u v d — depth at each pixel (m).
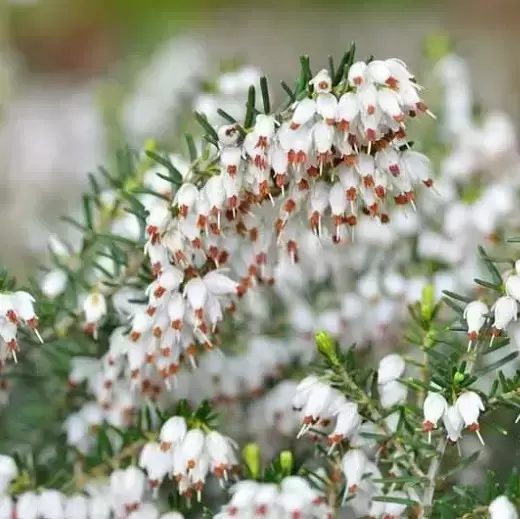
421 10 1.23
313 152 0.46
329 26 1.22
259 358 0.52
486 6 1.23
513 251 0.56
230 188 0.46
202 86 0.55
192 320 0.47
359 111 0.45
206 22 1.22
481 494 0.48
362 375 0.50
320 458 0.50
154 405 0.50
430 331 0.48
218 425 0.50
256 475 0.47
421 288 0.53
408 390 0.49
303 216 0.48
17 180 0.72
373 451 0.49
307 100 0.45
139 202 0.49
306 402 0.47
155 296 0.47
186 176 0.47
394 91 0.45
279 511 0.46
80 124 0.74
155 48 0.82
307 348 0.53
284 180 0.46
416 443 0.47
